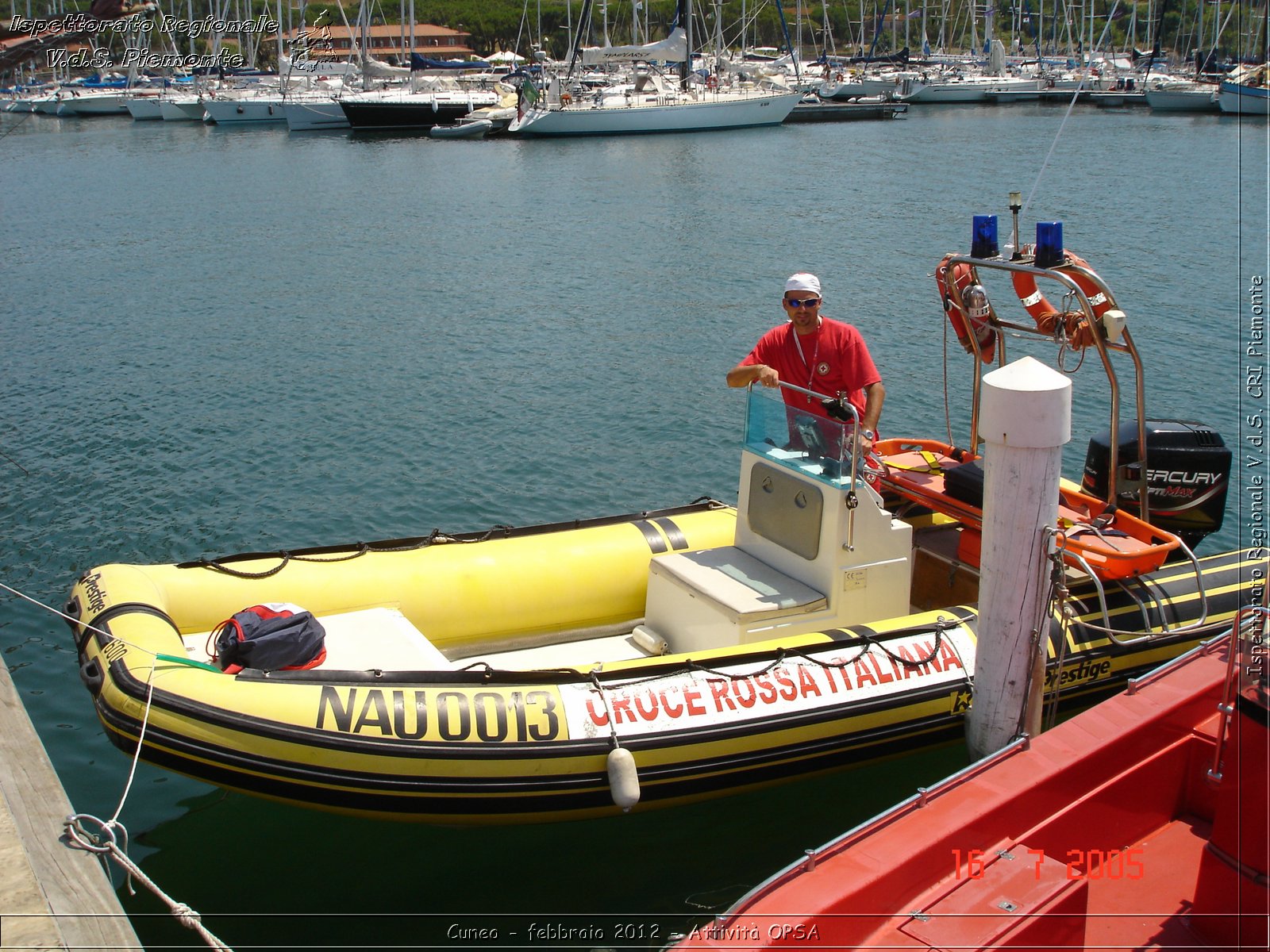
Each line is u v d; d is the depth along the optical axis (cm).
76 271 2103
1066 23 6706
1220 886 379
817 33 9081
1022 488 483
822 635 542
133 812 565
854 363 575
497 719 478
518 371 1356
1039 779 426
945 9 7750
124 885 509
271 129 5228
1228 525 850
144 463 1063
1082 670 562
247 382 1331
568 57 5472
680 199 2878
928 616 571
